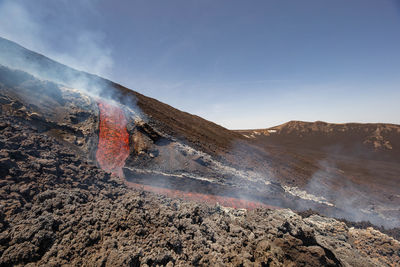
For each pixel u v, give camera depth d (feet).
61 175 28.45
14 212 18.70
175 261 17.97
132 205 22.58
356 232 38.22
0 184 20.61
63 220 19.38
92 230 18.84
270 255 20.03
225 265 18.25
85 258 15.88
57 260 15.03
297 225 27.84
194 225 23.48
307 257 20.24
